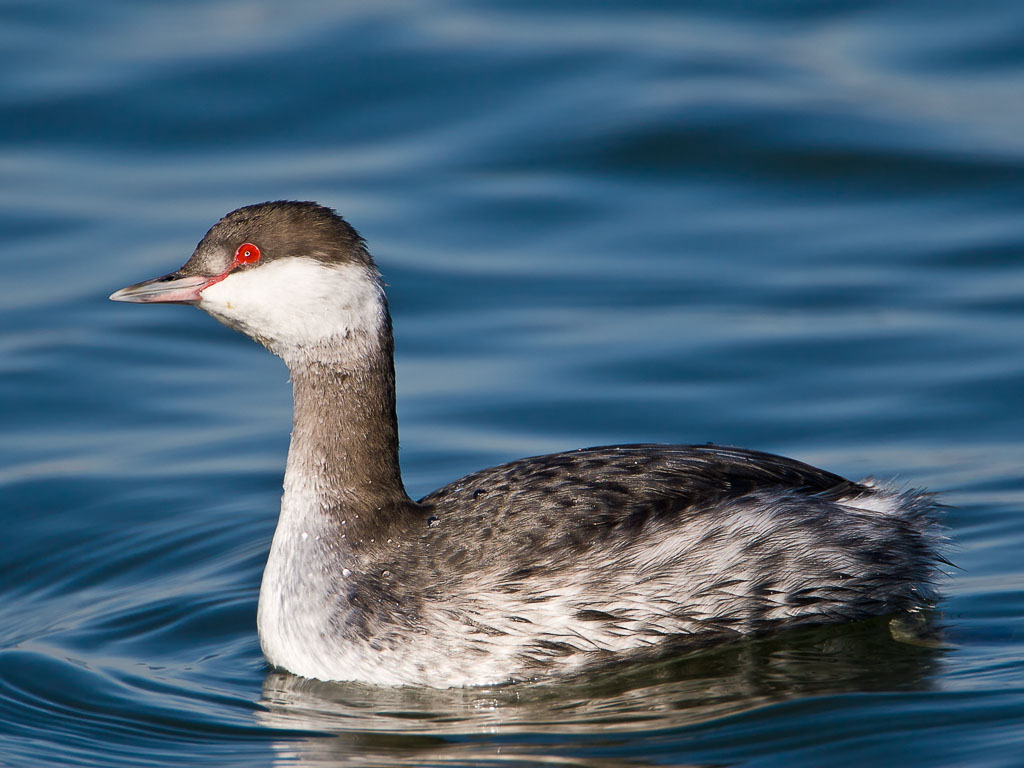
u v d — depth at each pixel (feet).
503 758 29.45
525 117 69.41
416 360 53.42
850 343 53.01
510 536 33.04
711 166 65.51
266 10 79.10
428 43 74.59
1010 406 48.49
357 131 69.10
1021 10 74.64
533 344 54.08
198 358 55.11
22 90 71.20
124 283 57.93
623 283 58.34
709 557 33.06
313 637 33.55
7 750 30.99
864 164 64.59
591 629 32.50
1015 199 62.34
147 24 77.92
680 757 29.14
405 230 61.87
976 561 39.19
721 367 51.88
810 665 33.24
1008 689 31.35
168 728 31.83
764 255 59.93
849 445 46.73
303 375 34.53
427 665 32.65
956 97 69.05
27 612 39.19
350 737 30.91
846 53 73.15
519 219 62.85
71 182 65.57
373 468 34.37
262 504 45.03
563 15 77.77
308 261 33.91
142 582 40.81
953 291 56.54
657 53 73.51
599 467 34.58
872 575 34.55
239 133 68.95
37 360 54.08
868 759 28.53
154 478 46.70
